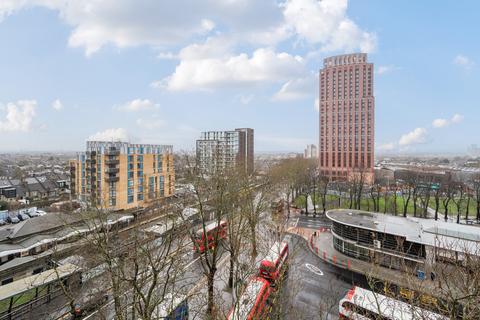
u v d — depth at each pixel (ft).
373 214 106.52
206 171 85.51
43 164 492.54
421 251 74.43
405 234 81.00
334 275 80.07
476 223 141.08
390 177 300.61
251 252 83.87
